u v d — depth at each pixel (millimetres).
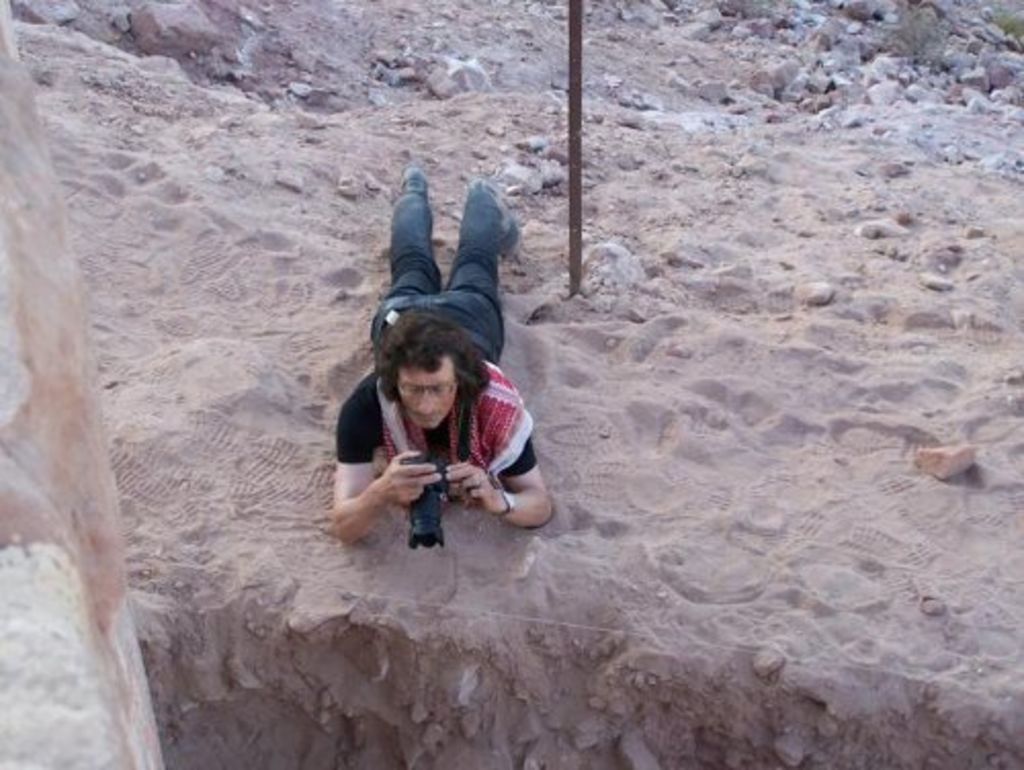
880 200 6160
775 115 8742
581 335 4773
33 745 1333
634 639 3709
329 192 5609
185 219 5133
